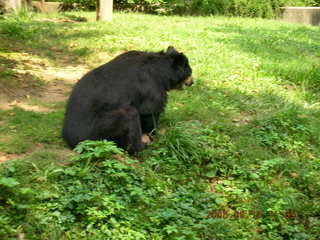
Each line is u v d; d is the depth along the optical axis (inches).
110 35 487.5
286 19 814.5
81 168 193.6
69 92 309.1
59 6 831.1
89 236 159.0
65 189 181.0
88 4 842.8
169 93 312.8
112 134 212.2
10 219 159.5
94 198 172.7
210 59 403.5
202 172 217.5
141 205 182.5
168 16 764.6
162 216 171.8
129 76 227.0
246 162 226.8
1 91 291.7
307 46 509.0
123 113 215.0
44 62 380.2
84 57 402.9
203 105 294.4
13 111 257.6
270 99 314.3
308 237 179.8
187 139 228.8
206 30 572.1
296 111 283.1
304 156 242.5
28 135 227.6
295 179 219.5
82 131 208.5
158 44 446.3
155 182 196.4
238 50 451.5
